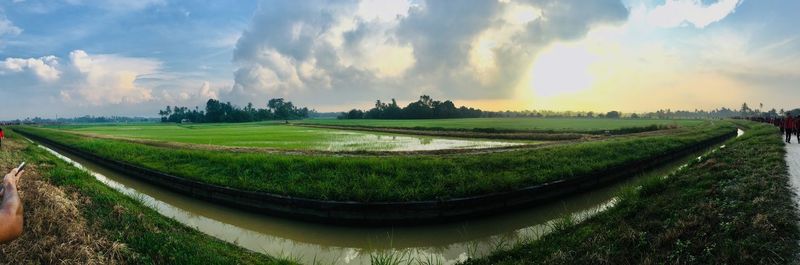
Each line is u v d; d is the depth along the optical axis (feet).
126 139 133.90
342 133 173.06
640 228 27.02
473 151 73.31
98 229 28.22
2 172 50.37
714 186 35.32
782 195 30.04
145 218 32.68
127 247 25.72
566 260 23.57
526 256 26.45
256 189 47.44
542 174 52.21
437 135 155.84
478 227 40.91
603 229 28.58
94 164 91.25
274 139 131.64
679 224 25.80
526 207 46.65
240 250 29.76
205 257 25.38
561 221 34.04
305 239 39.68
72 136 147.02
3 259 22.57
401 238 38.29
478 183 45.78
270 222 43.55
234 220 46.14
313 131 196.24
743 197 30.58
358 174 48.73
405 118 490.08
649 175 68.28
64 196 35.81
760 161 47.80
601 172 57.88
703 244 22.38
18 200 6.68
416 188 44.27
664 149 83.30
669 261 21.53
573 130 155.02
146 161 72.38
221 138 139.85
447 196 42.75
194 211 50.31
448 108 507.71
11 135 179.73
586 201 50.72
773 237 22.08
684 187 37.65
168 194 58.70
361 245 37.27
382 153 73.56
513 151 66.74
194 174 57.67
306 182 47.85
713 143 118.42
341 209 41.06
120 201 38.11
